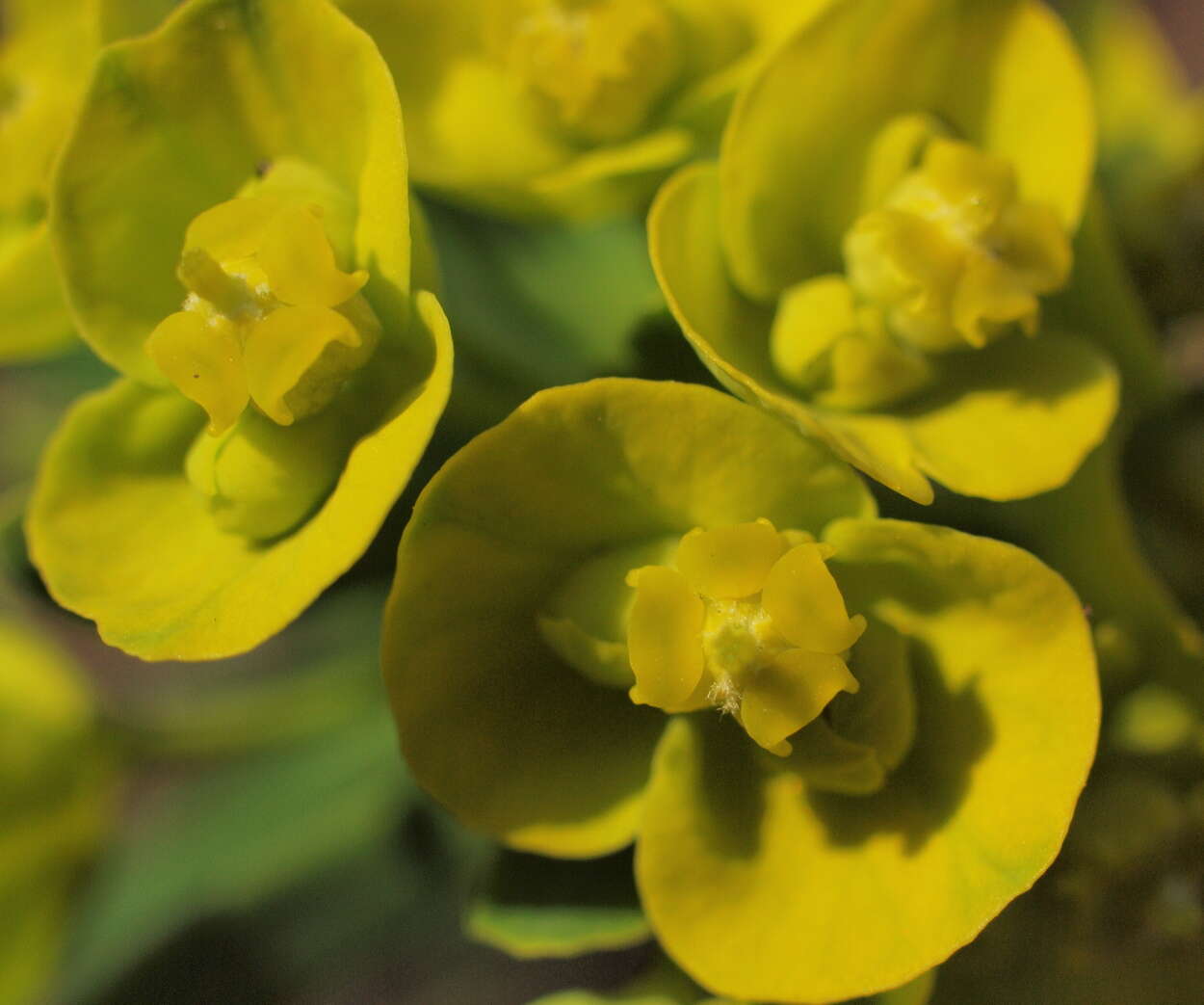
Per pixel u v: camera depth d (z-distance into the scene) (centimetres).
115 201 6
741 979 6
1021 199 6
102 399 6
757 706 6
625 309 7
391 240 6
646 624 6
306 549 6
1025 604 6
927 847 6
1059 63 6
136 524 6
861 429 6
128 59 6
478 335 7
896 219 6
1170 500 7
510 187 7
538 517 6
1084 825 6
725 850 6
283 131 6
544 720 6
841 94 6
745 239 6
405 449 6
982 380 6
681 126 7
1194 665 6
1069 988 7
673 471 6
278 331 6
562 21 7
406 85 7
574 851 6
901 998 6
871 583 6
